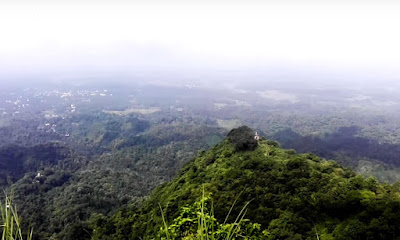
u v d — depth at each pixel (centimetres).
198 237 362
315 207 1606
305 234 1479
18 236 287
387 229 1264
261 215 1684
